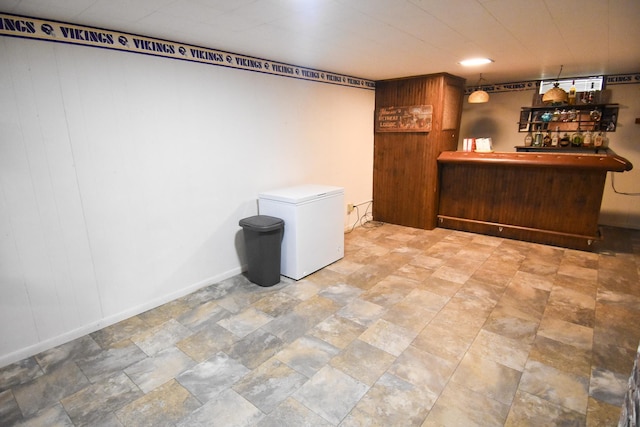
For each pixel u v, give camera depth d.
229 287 3.27
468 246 4.30
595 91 5.06
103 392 1.96
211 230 3.26
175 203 2.95
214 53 3.05
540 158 4.10
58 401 1.90
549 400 1.86
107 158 2.50
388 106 5.11
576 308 2.78
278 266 3.30
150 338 2.47
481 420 1.74
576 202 4.05
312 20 2.29
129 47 2.51
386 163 5.31
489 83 5.90
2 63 2.01
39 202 2.23
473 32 2.65
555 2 2.03
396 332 2.50
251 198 3.58
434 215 5.07
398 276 3.44
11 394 1.96
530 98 5.67
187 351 2.32
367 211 5.52
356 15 2.20
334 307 2.86
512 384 1.98
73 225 2.40
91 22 2.24
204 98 3.03
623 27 2.55
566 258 3.85
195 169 3.06
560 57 3.66
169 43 2.73
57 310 2.39
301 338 2.44
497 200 4.62
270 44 2.92
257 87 3.47
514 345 2.33
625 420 1.02
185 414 1.80
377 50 3.19
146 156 2.71
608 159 3.75
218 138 3.19
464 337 2.43
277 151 3.80
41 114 2.18
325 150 4.47
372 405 1.84
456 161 4.64
